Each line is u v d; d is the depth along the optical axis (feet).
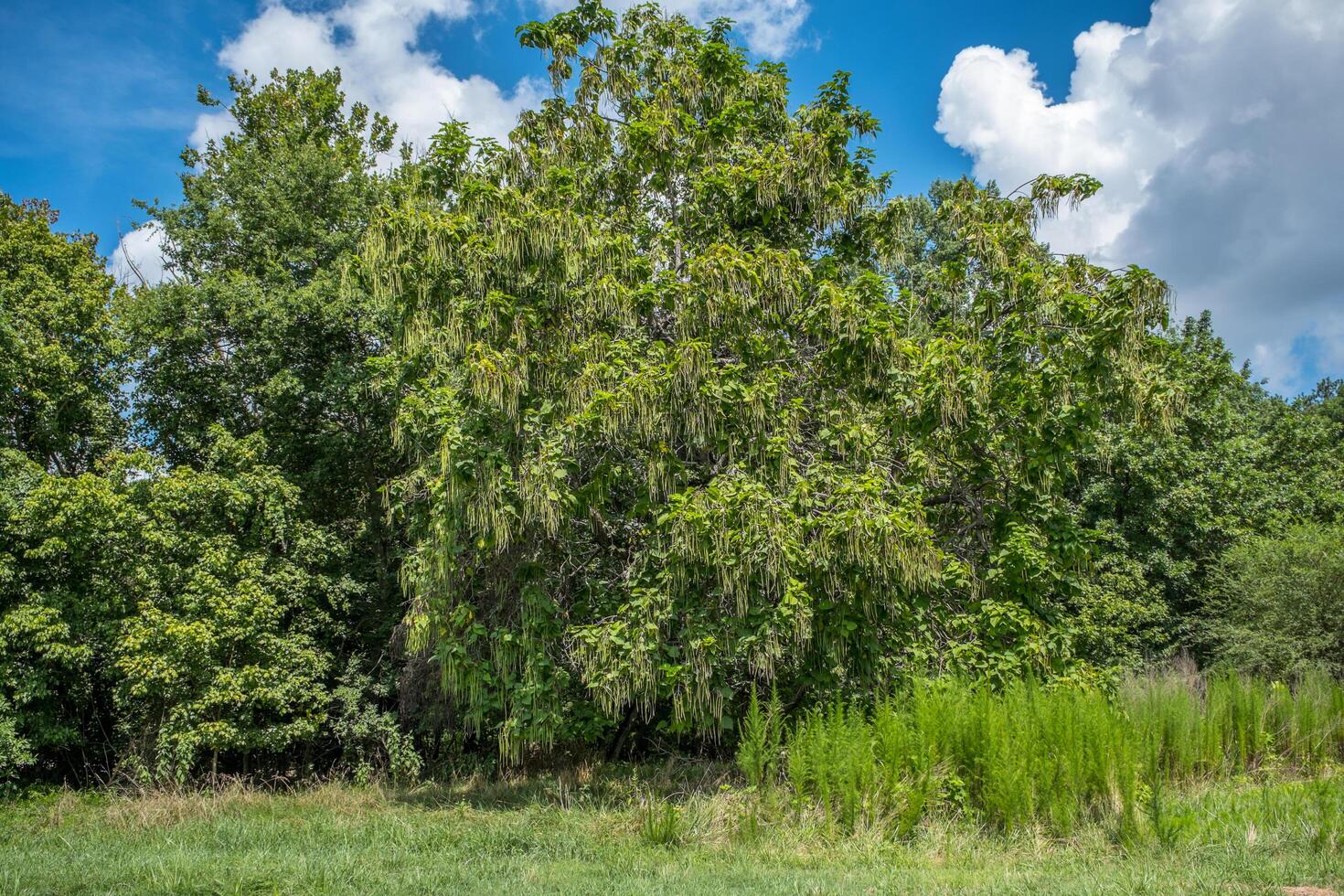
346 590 46.70
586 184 37.68
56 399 46.09
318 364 48.83
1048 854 21.95
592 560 34.96
